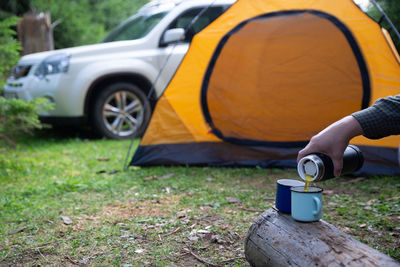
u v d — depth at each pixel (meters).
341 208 2.88
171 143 4.34
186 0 6.02
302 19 3.88
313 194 1.65
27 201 3.20
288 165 4.16
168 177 3.87
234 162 4.29
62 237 2.45
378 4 3.74
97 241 2.36
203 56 4.18
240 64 4.21
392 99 1.51
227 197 3.19
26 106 4.41
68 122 5.76
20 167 4.36
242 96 4.30
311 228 1.64
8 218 2.80
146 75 5.79
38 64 5.98
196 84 4.27
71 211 2.94
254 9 3.98
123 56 5.75
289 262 1.57
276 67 4.15
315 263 1.49
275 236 1.69
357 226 2.53
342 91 3.95
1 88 5.09
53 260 2.13
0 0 11.06
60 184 3.63
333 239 1.56
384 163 3.77
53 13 12.29
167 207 2.99
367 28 3.64
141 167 4.34
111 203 3.12
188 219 2.69
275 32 4.02
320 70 4.02
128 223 2.66
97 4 15.45
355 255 1.46
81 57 5.75
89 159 4.86
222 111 4.33
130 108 6.11
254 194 3.29
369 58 3.71
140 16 6.51
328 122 4.13
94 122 5.95
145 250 2.23
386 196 3.14
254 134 4.36
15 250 2.27
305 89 4.12
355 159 1.73
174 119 4.33
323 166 1.53
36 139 6.45
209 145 4.38
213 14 5.71
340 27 3.75
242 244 2.29
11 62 4.93
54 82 5.66
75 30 13.16
